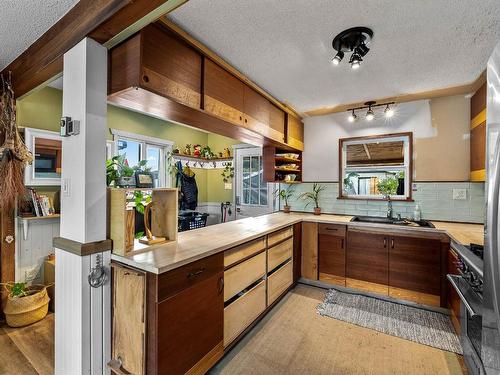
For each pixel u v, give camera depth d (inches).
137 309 52.8
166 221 71.4
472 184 108.5
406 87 101.7
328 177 140.4
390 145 124.5
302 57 78.2
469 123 108.4
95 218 57.1
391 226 104.1
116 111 133.1
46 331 84.3
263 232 87.0
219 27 63.5
